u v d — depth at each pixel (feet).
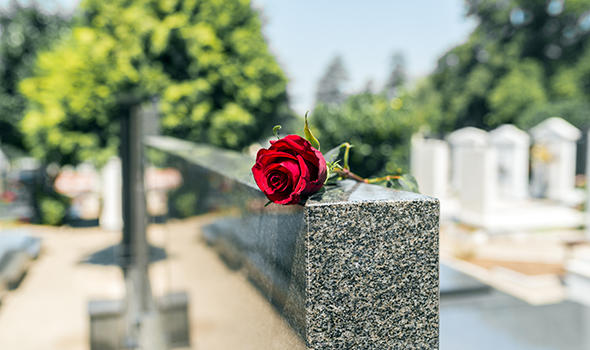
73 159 38.34
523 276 25.38
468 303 19.62
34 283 29.81
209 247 10.33
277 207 4.88
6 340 20.99
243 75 42.80
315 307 3.90
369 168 22.02
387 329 4.04
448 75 128.47
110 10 38.75
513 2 113.19
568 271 24.09
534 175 48.96
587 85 106.32
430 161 43.78
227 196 8.02
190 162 12.76
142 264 19.83
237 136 43.45
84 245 40.75
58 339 21.06
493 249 33.68
